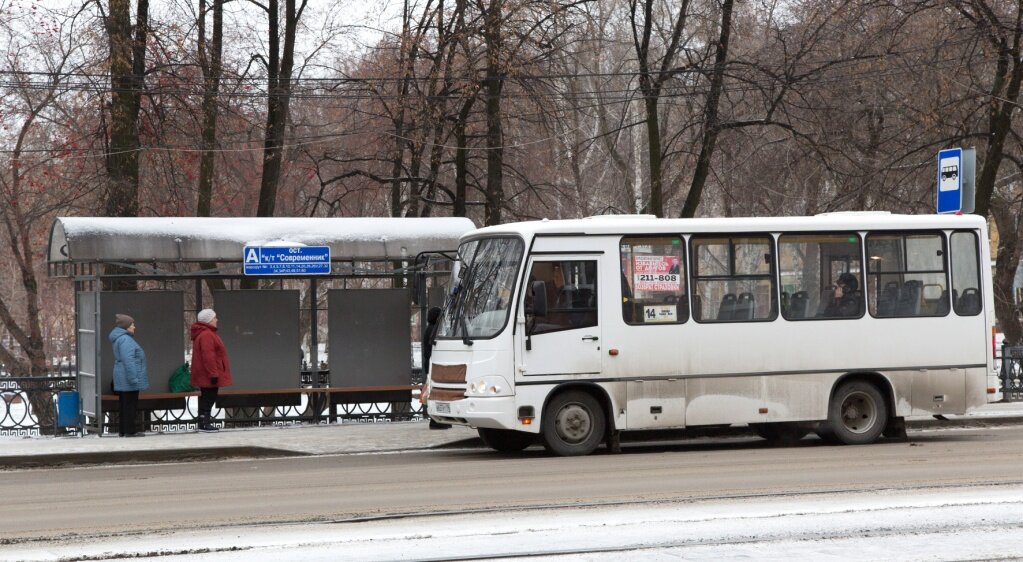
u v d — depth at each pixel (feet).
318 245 65.67
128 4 83.20
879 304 56.03
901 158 86.17
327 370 70.03
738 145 105.29
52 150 97.45
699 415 53.42
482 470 47.37
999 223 106.63
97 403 62.03
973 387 56.95
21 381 65.87
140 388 60.90
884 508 35.55
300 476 46.93
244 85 94.58
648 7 92.68
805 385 54.85
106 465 54.24
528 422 51.24
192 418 66.23
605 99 128.88
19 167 108.27
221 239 64.34
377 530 32.94
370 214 121.49
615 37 136.67
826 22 88.07
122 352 60.64
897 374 56.03
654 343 52.95
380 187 110.93
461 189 97.50
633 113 142.61
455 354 52.65
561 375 51.75
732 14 97.81
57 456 54.29
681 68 91.25
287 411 69.82
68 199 103.14
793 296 55.01
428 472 47.14
